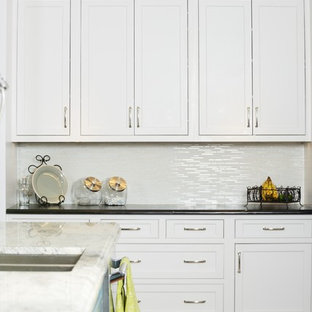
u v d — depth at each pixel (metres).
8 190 3.23
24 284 0.90
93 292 0.87
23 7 3.30
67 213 3.05
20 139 3.29
